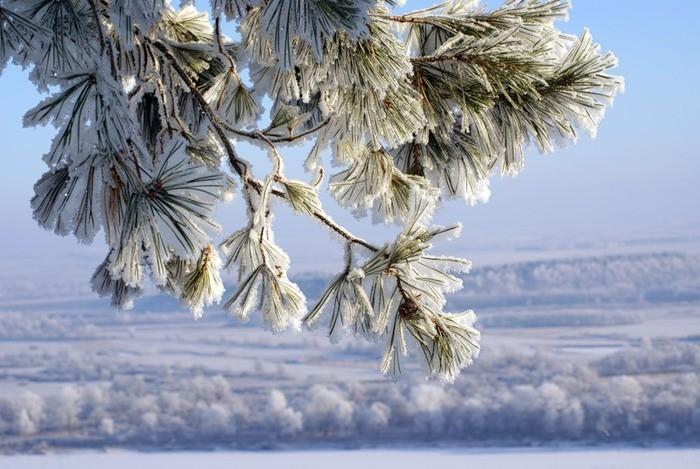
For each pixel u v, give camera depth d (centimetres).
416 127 222
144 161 206
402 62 217
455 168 236
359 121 223
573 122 226
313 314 217
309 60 220
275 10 208
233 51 244
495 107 228
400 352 216
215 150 230
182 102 240
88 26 216
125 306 234
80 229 203
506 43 224
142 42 229
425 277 218
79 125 203
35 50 208
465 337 216
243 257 222
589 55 225
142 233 203
